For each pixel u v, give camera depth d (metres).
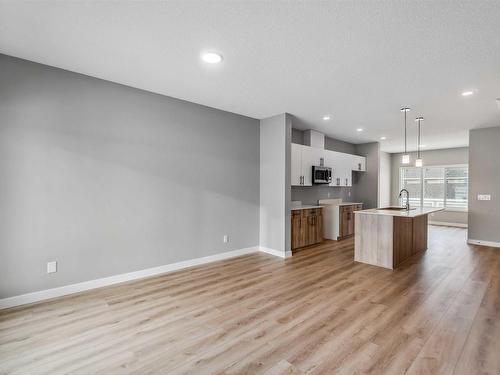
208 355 1.90
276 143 4.63
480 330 2.22
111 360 1.84
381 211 4.30
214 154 4.24
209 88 3.42
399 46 2.33
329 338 2.11
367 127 5.52
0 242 2.55
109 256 3.22
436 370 1.73
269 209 4.76
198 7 1.85
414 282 3.34
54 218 2.84
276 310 2.58
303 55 2.53
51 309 2.58
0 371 1.73
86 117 3.04
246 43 2.33
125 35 2.23
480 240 5.48
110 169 3.22
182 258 3.88
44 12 1.92
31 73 2.70
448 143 7.36
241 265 4.05
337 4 1.80
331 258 4.46
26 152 2.68
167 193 3.71
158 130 3.62
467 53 2.44
